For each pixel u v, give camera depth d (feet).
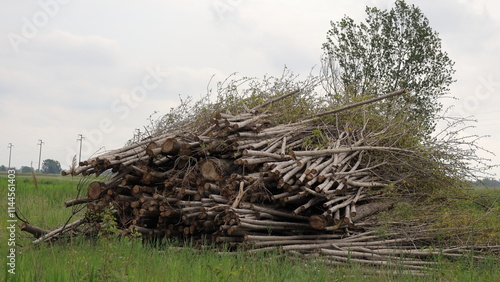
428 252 29.78
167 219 32.09
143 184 33.37
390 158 37.42
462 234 32.30
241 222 29.04
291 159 32.17
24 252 27.25
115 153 33.68
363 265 28.53
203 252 28.43
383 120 40.14
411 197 36.96
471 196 38.45
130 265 23.22
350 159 36.19
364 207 33.42
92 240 32.04
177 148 32.14
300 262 27.32
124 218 33.06
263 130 35.14
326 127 37.99
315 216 30.45
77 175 34.76
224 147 32.24
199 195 31.76
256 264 25.75
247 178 31.09
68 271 21.88
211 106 37.93
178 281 21.53
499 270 27.35
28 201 50.80
